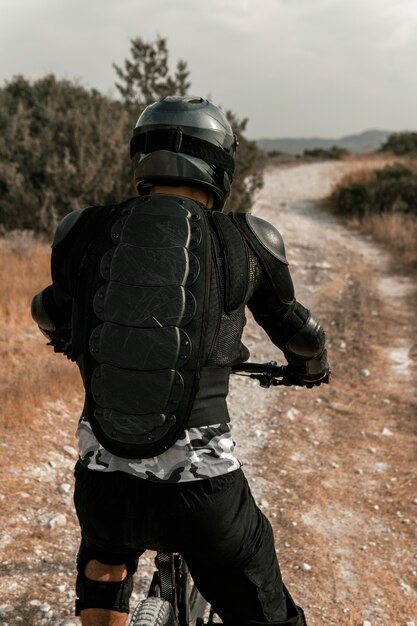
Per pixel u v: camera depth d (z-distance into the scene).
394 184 17.22
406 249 13.00
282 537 4.06
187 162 1.67
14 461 4.30
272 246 1.67
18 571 3.32
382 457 5.24
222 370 1.56
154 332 1.48
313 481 4.81
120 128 11.30
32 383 5.29
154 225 1.58
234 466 1.54
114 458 1.51
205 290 1.53
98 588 1.65
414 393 6.51
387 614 3.42
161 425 1.46
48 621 3.01
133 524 1.50
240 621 1.62
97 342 1.51
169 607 1.71
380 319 8.84
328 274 11.05
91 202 10.83
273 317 1.75
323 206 18.88
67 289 1.71
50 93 12.71
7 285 7.31
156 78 11.80
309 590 3.56
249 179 13.77
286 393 6.43
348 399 6.37
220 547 1.53
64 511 3.91
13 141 11.23
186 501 1.48
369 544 4.06
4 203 10.50
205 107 1.72
